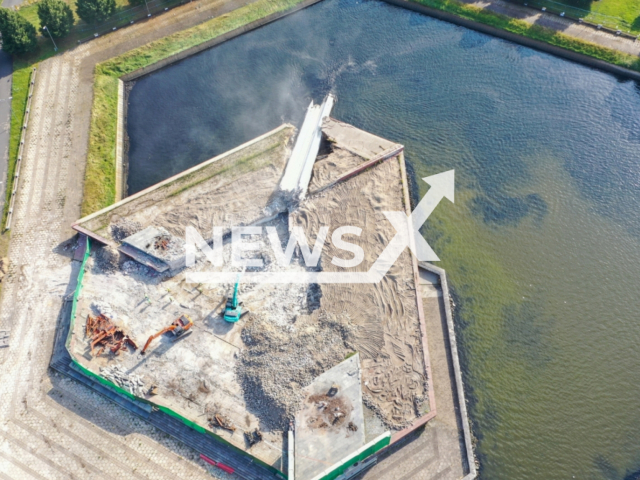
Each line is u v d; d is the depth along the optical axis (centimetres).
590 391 3631
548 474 3347
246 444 3347
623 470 3341
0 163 4841
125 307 3966
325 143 5084
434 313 3972
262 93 5572
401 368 3634
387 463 3334
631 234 4397
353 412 3375
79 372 3662
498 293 4091
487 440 3472
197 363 3697
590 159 4888
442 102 5394
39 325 3884
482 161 4916
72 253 4275
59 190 4650
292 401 3428
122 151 5166
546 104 5319
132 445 3391
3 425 3466
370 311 3897
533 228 4453
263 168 4788
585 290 4094
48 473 3294
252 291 4062
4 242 4344
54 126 5112
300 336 3738
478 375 3722
